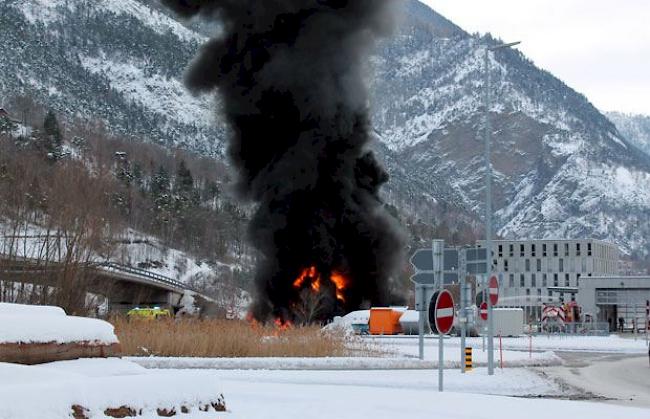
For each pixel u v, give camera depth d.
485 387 23.19
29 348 10.90
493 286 26.34
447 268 26.73
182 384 10.86
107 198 47.69
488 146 29.02
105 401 9.44
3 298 39.59
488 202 28.53
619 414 15.09
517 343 51.56
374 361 29.81
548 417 14.06
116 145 191.50
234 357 31.05
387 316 61.19
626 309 93.94
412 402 15.70
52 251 41.59
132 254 110.06
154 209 133.50
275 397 15.84
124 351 29.94
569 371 30.98
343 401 15.28
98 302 46.59
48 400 8.63
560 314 71.88
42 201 45.69
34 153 84.44
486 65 29.80
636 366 34.75
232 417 11.25
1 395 8.24
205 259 126.62
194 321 35.03
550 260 146.88
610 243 155.62
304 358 29.36
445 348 43.25
